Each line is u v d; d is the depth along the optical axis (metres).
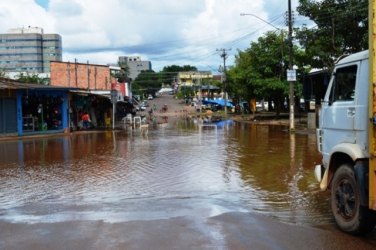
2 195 10.06
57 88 31.56
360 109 6.25
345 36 25.36
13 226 7.19
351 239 6.25
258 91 45.38
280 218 7.50
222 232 6.63
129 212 8.04
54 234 6.68
